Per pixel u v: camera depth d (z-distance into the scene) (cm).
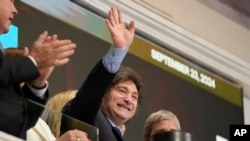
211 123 1080
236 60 1164
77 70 915
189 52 1101
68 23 934
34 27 883
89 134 584
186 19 1130
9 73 541
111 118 660
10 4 573
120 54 622
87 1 971
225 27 1195
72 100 619
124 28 641
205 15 1167
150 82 1015
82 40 941
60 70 890
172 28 1083
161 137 617
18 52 598
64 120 577
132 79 671
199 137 1055
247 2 1241
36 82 578
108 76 616
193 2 1155
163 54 1055
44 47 559
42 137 566
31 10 888
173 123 665
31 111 568
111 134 630
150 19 1053
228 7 1210
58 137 572
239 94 1152
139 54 1017
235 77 1156
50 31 905
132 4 1034
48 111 574
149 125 666
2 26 568
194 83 1084
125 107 661
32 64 550
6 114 553
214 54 1134
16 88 565
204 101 1086
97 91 614
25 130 560
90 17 967
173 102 1038
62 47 561
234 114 1125
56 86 879
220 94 1117
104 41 969
